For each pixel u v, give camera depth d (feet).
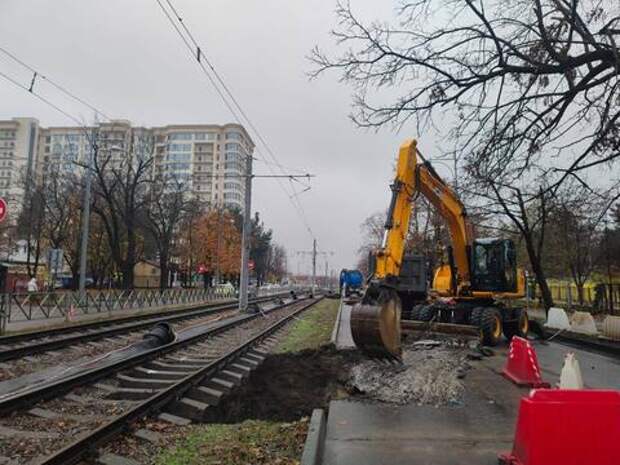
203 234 213.46
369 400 27.25
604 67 26.37
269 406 37.29
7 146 281.54
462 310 54.60
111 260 168.45
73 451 20.36
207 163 365.20
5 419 25.12
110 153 131.64
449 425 22.59
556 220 66.80
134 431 24.22
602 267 129.18
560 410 14.57
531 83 27.89
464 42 28.19
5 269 89.45
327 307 127.75
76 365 41.34
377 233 213.05
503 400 27.20
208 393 34.01
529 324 63.87
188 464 19.76
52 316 75.97
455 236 54.54
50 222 163.32
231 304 130.52
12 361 40.70
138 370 38.22
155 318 78.64
